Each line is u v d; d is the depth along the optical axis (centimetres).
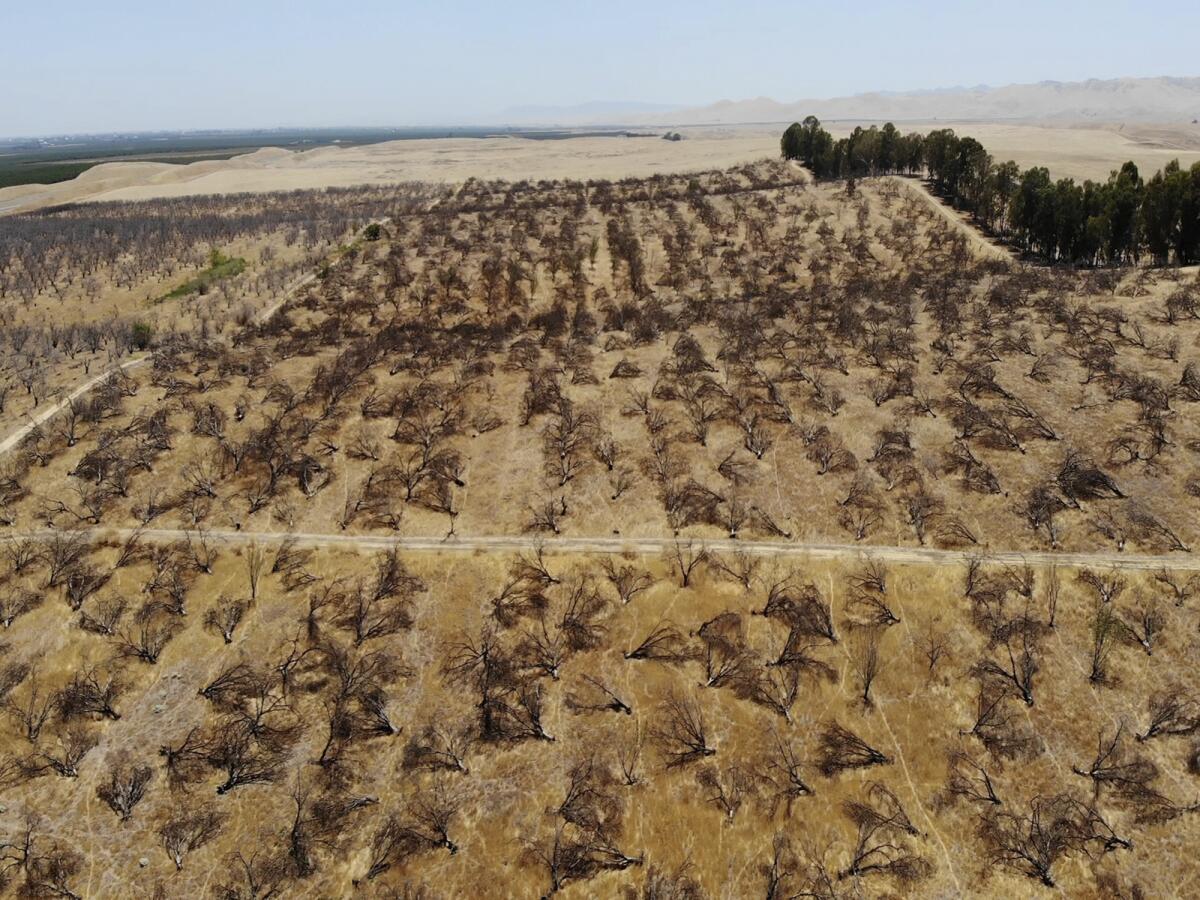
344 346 5244
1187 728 2445
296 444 3988
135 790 2403
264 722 2636
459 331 5391
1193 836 2203
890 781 2417
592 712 2664
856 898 2128
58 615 3030
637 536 3372
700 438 3959
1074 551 3098
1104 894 2111
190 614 3052
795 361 4653
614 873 2212
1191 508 3197
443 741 2573
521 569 3191
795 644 2802
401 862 2241
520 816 2358
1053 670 2672
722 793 2383
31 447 3888
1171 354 4222
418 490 3669
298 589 3147
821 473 3669
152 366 4881
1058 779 2380
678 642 2883
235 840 2303
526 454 3956
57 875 2198
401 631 2964
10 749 2567
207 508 3566
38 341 5406
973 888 2150
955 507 3388
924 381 4369
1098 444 3625
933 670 2722
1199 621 2741
